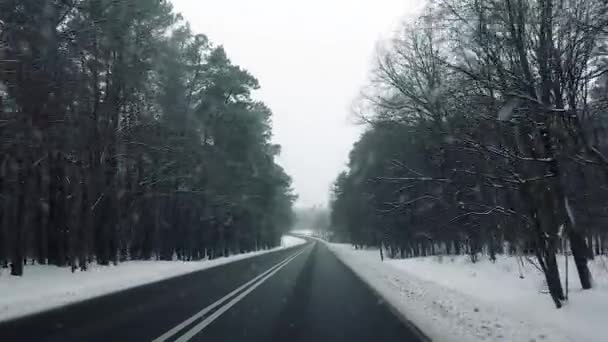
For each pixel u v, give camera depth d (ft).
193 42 129.70
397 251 167.43
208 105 136.56
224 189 148.25
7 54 57.47
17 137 63.46
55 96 64.90
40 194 91.50
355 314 39.24
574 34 31.07
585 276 38.91
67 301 45.88
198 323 34.76
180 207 140.46
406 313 39.42
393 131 86.89
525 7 32.53
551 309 35.37
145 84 92.63
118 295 51.42
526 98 31.07
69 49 64.49
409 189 96.78
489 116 36.58
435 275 72.13
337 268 98.22
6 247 87.81
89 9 66.74
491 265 69.05
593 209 37.24
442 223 90.48
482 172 43.19
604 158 30.99
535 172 36.14
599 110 31.73
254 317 37.63
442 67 47.21
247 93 150.00
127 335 30.27
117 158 96.99
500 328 30.78
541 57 31.91
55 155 81.66
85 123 79.77
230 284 64.85
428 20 41.96
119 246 118.01
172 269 92.89
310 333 31.27
